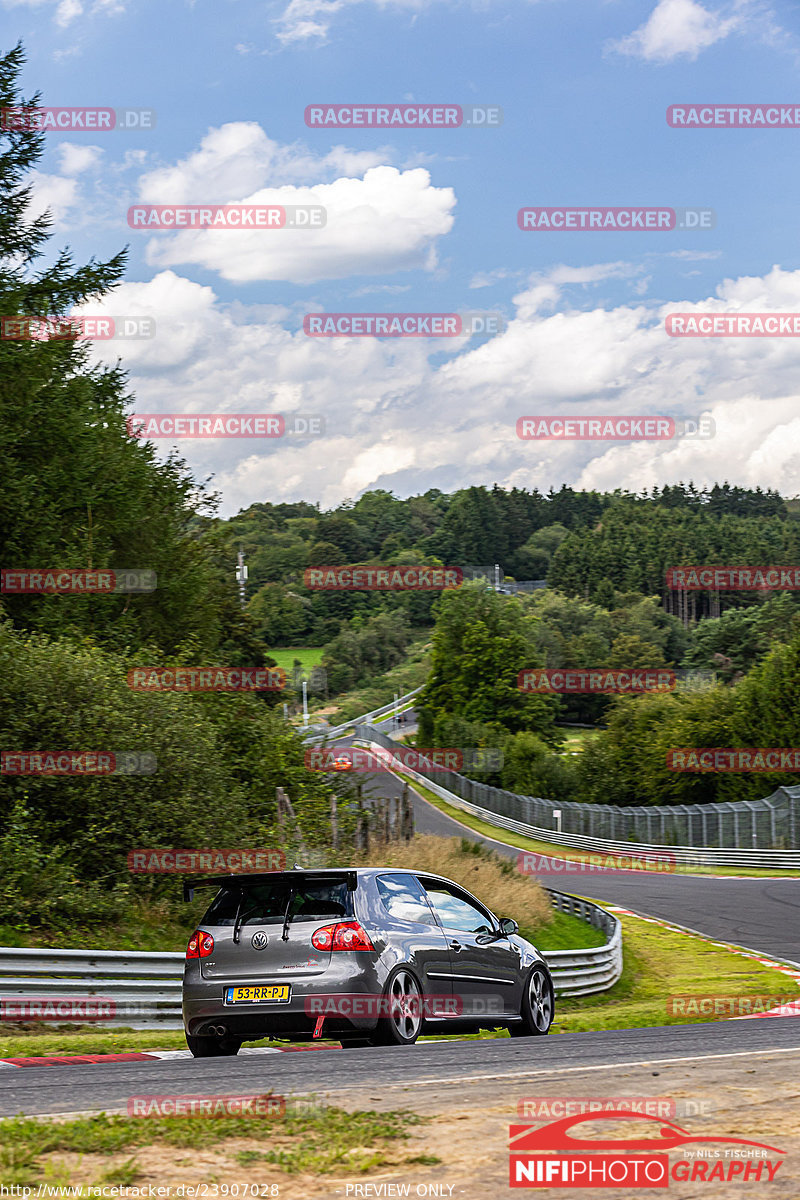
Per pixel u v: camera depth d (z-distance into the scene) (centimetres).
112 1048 1069
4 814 1798
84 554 2753
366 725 11550
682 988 2091
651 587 17600
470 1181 392
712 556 17475
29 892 1658
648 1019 1528
